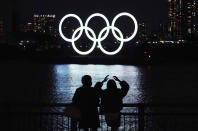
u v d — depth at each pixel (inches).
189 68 7327.8
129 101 1854.1
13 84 3361.2
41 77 4414.4
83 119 601.0
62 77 4382.4
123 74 5017.2
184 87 2915.8
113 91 620.1
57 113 604.1
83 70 6259.8
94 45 4082.2
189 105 596.4
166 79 4003.4
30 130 720.3
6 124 607.2
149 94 2261.3
